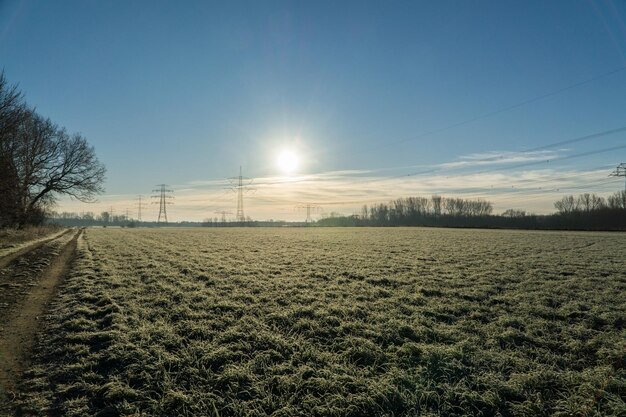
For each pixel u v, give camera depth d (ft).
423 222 515.50
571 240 147.33
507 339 34.24
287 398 23.79
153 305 43.83
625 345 32.30
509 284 57.41
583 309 44.45
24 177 147.02
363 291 52.80
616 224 329.93
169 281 57.88
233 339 33.35
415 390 24.43
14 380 25.32
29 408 21.93
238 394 24.16
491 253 100.22
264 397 23.65
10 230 139.44
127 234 212.64
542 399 23.93
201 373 26.68
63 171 177.78
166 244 130.82
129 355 28.96
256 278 61.16
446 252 103.24
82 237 181.57
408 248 115.65
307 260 85.10
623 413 22.03
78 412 21.72
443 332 35.47
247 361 28.89
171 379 25.64
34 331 34.83
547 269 71.20
